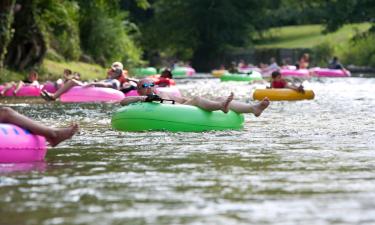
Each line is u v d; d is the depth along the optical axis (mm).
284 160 21125
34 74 58438
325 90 64688
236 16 162875
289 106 43812
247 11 166375
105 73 95875
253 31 166625
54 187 17234
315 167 19844
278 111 39812
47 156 22250
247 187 17109
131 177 18500
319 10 178750
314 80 91000
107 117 36469
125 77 51688
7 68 76000
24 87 56812
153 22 163625
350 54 141875
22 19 77250
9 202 15641
